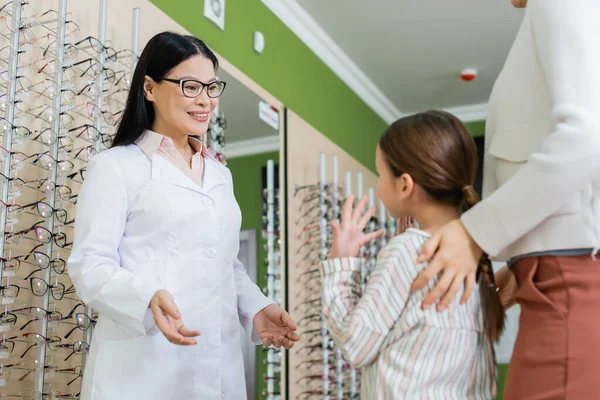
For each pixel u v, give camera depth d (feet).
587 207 3.36
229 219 4.94
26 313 5.35
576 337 3.24
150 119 4.99
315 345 10.62
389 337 3.69
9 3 5.46
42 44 5.92
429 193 3.95
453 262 3.56
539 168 3.23
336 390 10.82
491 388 3.79
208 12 8.89
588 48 3.31
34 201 5.64
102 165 4.46
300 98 11.57
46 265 5.34
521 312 3.61
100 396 4.20
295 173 10.92
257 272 9.43
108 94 6.55
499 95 3.93
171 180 4.65
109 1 6.87
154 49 4.86
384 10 11.67
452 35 12.60
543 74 3.60
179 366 4.42
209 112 4.93
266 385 9.18
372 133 15.23
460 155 3.95
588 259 3.36
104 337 4.35
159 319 3.85
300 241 10.79
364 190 14.01
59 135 5.69
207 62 4.93
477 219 3.54
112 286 4.03
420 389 3.52
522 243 3.57
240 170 9.16
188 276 4.52
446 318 3.61
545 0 3.47
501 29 12.35
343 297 3.94
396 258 3.78
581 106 3.23
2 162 5.24
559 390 3.23
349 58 13.51
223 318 4.76
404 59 13.62
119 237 4.37
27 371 5.35
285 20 11.37
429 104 16.08
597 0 3.42
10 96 5.36
